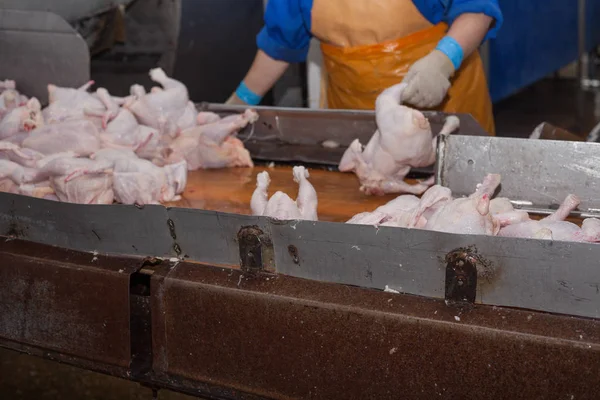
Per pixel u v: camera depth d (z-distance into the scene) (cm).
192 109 311
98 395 225
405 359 157
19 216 209
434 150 251
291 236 170
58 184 249
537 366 144
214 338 179
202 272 182
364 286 165
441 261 155
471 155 230
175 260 189
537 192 223
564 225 188
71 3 350
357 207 250
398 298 161
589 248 140
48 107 302
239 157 302
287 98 476
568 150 217
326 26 312
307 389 170
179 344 184
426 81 260
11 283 206
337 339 163
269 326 171
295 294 168
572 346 141
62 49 325
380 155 252
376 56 306
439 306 156
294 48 337
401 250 159
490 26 291
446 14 293
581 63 993
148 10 373
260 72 349
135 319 195
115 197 261
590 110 808
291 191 269
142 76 386
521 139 223
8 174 256
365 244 162
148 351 196
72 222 199
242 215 174
